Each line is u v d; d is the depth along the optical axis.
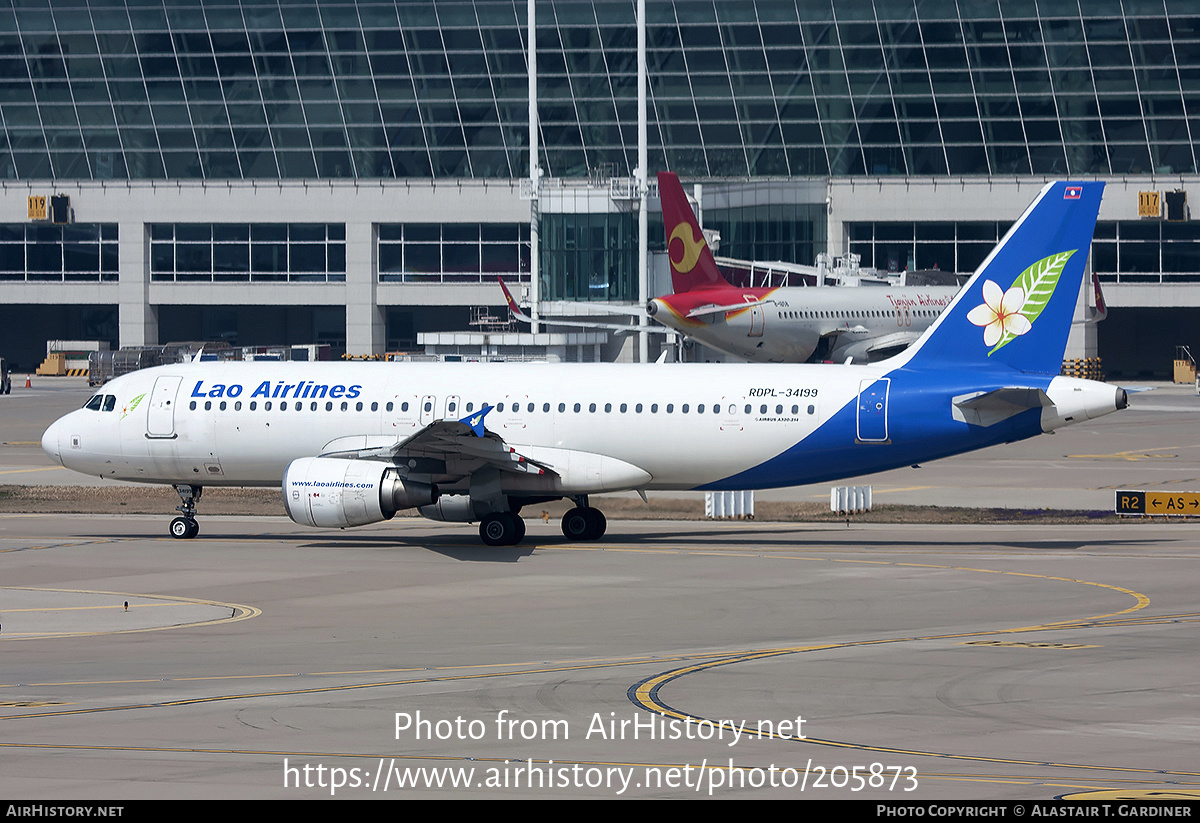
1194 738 68.56
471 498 153.75
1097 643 95.75
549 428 156.00
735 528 175.00
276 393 161.12
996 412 148.75
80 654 93.56
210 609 113.19
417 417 157.88
